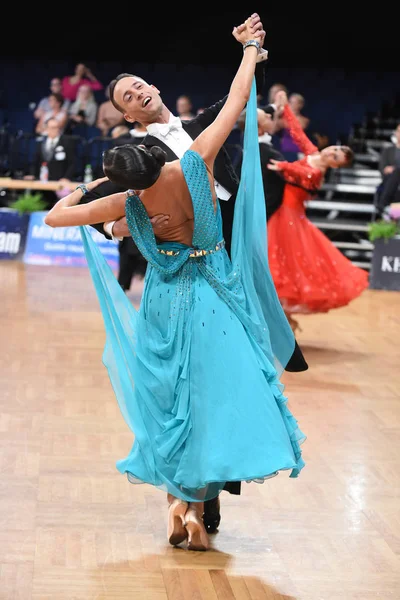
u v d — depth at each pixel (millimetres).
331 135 17000
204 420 4078
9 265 13727
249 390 4086
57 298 11102
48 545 4352
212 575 4117
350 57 17422
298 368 4719
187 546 4414
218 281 4191
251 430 4039
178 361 4160
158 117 4418
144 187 3947
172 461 4199
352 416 6801
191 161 4039
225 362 4113
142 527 4621
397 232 13305
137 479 4383
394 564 4309
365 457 5855
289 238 8711
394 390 7625
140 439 4297
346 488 5277
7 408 6562
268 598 3922
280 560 4305
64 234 14023
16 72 17578
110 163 3910
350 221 15188
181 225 4164
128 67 17578
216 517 4574
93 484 5168
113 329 4465
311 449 5969
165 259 4219
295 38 17453
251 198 4383
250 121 4359
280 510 4918
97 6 17625
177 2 17578
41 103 16516
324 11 17312
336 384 7734
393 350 9188
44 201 14602
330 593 3996
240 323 4242
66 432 6090
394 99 17000
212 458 4027
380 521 4816
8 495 4941
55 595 3867
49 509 4781
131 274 10922
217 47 17703
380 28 17266
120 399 4402
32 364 7871
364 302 11984
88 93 16328
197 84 17547
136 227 4133
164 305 4234
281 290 8664
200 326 4141
